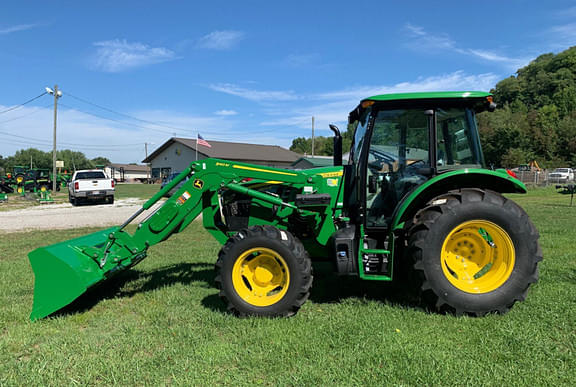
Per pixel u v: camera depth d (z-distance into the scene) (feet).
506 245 12.12
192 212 14.52
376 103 13.58
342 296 14.32
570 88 237.86
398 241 13.57
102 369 9.24
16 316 12.94
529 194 73.10
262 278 12.92
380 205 13.89
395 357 9.42
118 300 14.62
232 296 12.50
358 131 15.30
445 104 13.58
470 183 13.33
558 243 22.54
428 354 9.51
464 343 10.16
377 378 8.64
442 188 13.38
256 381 8.67
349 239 13.01
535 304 12.64
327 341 10.42
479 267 12.75
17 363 9.80
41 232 32.48
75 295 12.71
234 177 14.25
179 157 145.38
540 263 17.76
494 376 8.53
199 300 14.30
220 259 12.71
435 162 13.46
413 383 8.41
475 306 11.89
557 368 8.87
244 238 12.58
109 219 41.50
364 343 10.17
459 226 12.11
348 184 14.44
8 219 42.60
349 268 12.94
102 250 13.96
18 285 16.49
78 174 64.39
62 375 9.09
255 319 12.08
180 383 8.60
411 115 13.80
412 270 12.48
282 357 9.61
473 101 13.47
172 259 21.42
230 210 15.20
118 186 144.46
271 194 14.76
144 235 14.19
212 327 11.70
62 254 13.26
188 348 10.24
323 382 8.49
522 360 9.19
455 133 13.69
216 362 9.52
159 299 14.49
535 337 10.32
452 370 8.79
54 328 12.05
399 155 13.89
